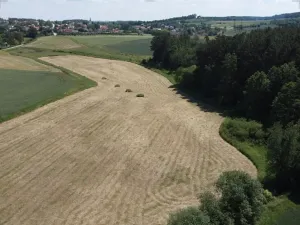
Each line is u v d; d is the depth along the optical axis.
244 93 56.66
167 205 31.48
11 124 51.44
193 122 55.09
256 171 38.44
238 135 47.41
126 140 46.69
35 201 31.66
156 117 57.03
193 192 33.88
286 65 52.62
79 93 70.81
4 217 29.22
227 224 24.62
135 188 34.44
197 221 23.17
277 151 34.31
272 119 47.69
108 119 55.03
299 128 35.56
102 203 31.59
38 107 59.84
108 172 37.56
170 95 73.38
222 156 42.50
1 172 36.91
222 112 60.84
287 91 46.31
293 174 34.19
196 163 40.41
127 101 66.25
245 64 63.31
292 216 29.72
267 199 31.56
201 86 76.88
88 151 42.81
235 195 25.84
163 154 42.69
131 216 29.72
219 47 71.81
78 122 53.19
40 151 42.38
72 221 28.84
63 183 34.94
